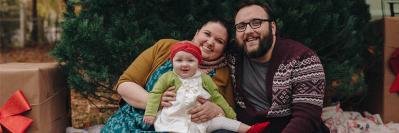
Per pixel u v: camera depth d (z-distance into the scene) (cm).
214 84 286
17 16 1128
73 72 355
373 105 442
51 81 339
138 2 356
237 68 306
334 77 380
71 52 347
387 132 391
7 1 1123
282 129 294
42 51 1041
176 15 364
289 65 285
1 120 315
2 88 315
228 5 350
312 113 274
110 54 350
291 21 357
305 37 367
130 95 294
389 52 413
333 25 371
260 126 274
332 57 391
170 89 278
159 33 357
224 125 281
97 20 344
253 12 288
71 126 407
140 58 307
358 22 414
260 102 303
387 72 416
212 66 306
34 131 320
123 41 349
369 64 436
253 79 302
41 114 321
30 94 317
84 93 376
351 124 393
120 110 304
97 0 353
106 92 371
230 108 290
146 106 281
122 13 358
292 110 287
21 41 1113
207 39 298
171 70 292
